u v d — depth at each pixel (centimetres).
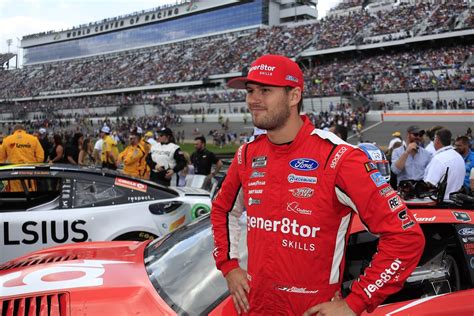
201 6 7556
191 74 5988
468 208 267
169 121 4897
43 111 6769
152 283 231
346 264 238
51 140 1563
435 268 251
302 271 156
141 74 6750
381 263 146
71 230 418
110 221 427
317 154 157
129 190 449
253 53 5775
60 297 216
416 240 145
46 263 267
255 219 167
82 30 9238
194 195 473
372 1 6081
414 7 4969
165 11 8031
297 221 156
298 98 162
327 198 153
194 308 208
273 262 160
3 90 8506
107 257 276
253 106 162
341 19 5541
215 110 5047
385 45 4681
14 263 280
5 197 469
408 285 239
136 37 8469
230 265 183
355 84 4231
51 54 9931
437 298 233
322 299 158
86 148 1054
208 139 4041
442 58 4141
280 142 164
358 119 3544
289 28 5997
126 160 803
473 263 251
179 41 7794
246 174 174
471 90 3481
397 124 3491
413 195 306
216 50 6397
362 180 149
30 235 414
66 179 440
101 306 209
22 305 212
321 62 5341
